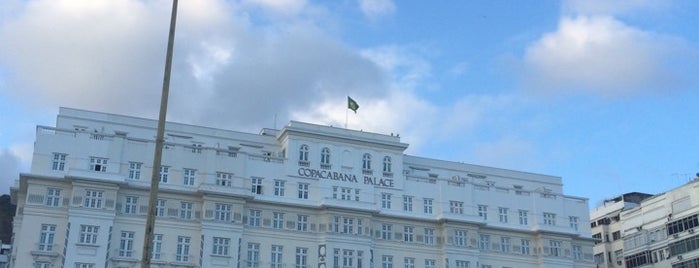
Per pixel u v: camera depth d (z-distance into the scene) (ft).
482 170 321.32
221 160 264.72
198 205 255.50
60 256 232.73
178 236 249.55
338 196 274.98
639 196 399.03
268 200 263.70
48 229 235.40
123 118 274.36
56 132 248.52
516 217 302.25
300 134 279.08
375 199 279.90
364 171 282.56
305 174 273.54
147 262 84.74
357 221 269.64
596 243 393.09
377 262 271.69
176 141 275.80
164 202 252.42
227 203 255.50
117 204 244.42
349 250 264.11
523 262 296.10
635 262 346.74
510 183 323.57
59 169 244.01
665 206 330.13
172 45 94.89
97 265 232.94
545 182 330.95
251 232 258.37
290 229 263.90
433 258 281.13
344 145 284.00
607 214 394.73
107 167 249.75
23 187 246.68
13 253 244.01
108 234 237.86
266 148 287.07
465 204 294.25
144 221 246.68
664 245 326.24
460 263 280.72
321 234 265.34
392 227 279.90
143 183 250.57
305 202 268.21
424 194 289.53
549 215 308.60
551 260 297.12
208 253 246.68
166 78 93.04
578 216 314.76
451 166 316.19
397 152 291.99
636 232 349.00
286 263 258.57
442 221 284.61
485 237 294.05
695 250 304.50
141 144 257.96
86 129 264.93
